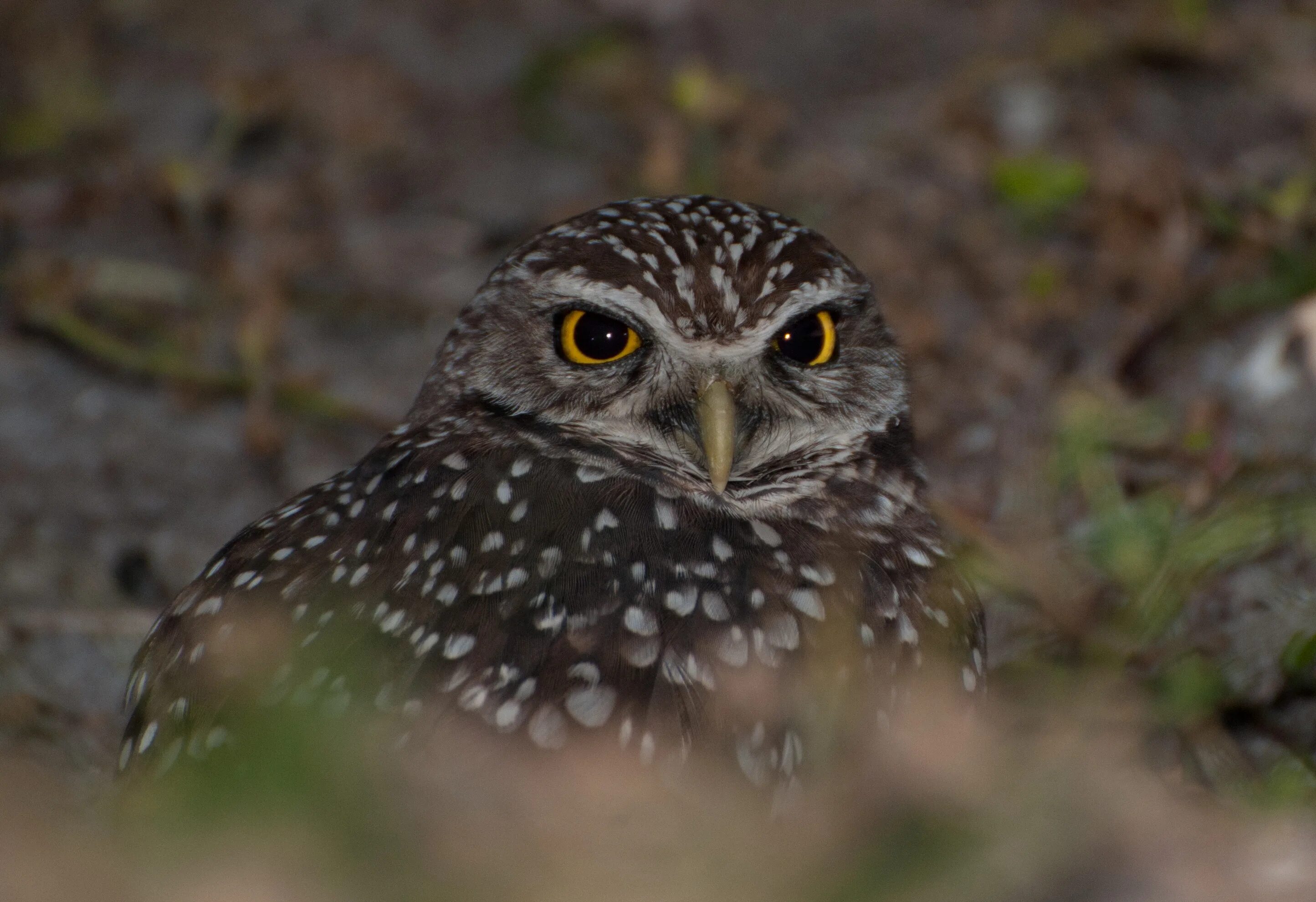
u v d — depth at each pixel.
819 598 6.11
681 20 16.44
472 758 5.28
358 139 14.68
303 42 16.67
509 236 13.34
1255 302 10.72
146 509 10.40
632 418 6.79
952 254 12.13
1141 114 13.72
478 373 7.03
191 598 6.75
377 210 13.69
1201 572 8.17
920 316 11.27
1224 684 7.72
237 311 12.32
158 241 13.34
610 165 14.09
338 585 6.12
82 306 12.29
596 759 5.27
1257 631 8.02
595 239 6.89
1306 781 7.10
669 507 6.31
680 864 4.50
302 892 3.90
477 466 6.50
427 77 15.92
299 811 3.97
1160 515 8.80
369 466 6.92
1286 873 4.53
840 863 4.28
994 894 4.21
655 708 5.48
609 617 5.73
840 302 6.97
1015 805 4.37
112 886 3.83
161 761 6.05
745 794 5.41
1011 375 10.69
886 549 6.82
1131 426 9.89
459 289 12.67
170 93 15.62
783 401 6.91
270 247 13.01
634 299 6.70
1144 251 11.44
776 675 5.74
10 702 8.36
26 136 14.85
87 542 10.08
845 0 16.64
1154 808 4.55
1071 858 4.32
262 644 5.97
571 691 5.48
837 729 5.73
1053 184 12.28
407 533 6.21
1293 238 11.47
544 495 6.29
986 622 8.55
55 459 10.78
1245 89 13.98
